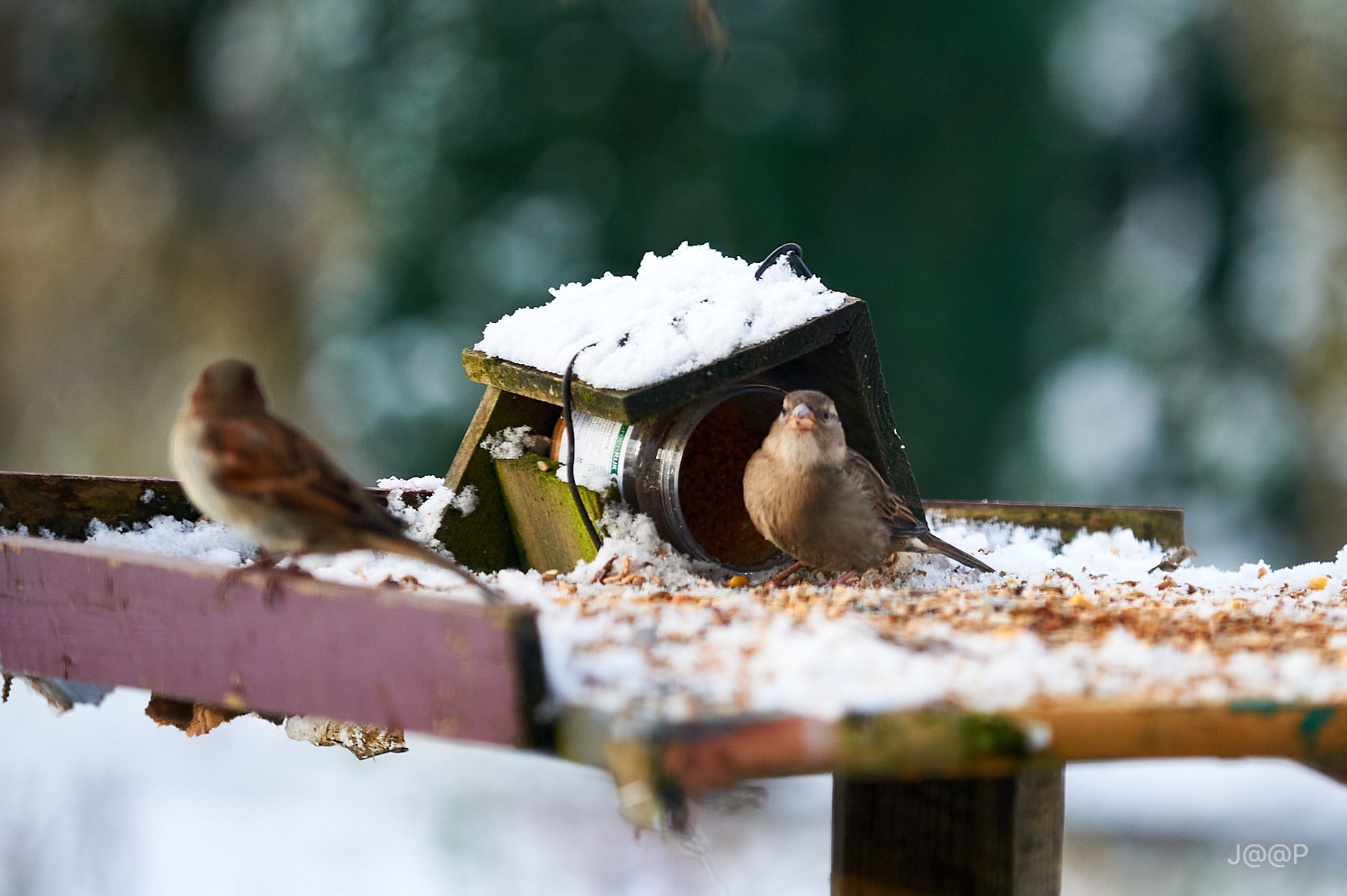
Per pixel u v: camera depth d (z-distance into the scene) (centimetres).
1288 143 1744
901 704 267
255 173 1448
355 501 370
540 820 886
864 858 421
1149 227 1789
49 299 1525
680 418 491
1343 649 341
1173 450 1691
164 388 1496
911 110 1413
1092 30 1642
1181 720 277
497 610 273
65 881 786
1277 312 1738
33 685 436
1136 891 842
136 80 1473
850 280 1385
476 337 1255
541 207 1289
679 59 1318
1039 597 442
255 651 323
